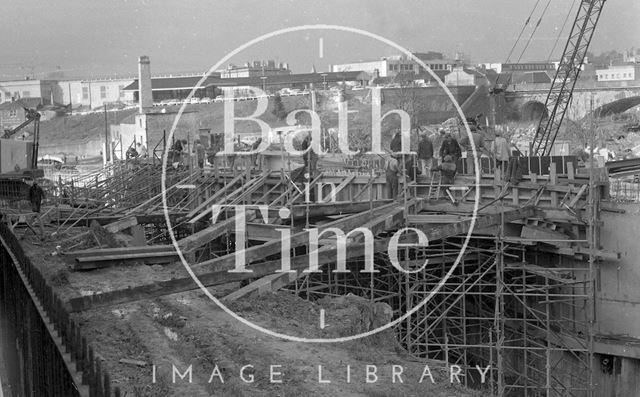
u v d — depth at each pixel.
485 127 38.44
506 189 28.30
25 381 12.34
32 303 11.11
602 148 60.03
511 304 29.36
